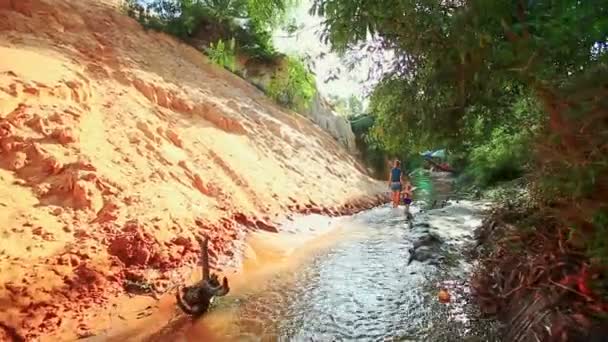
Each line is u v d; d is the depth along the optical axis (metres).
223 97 14.01
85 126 8.05
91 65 10.38
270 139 13.63
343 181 15.05
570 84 2.82
